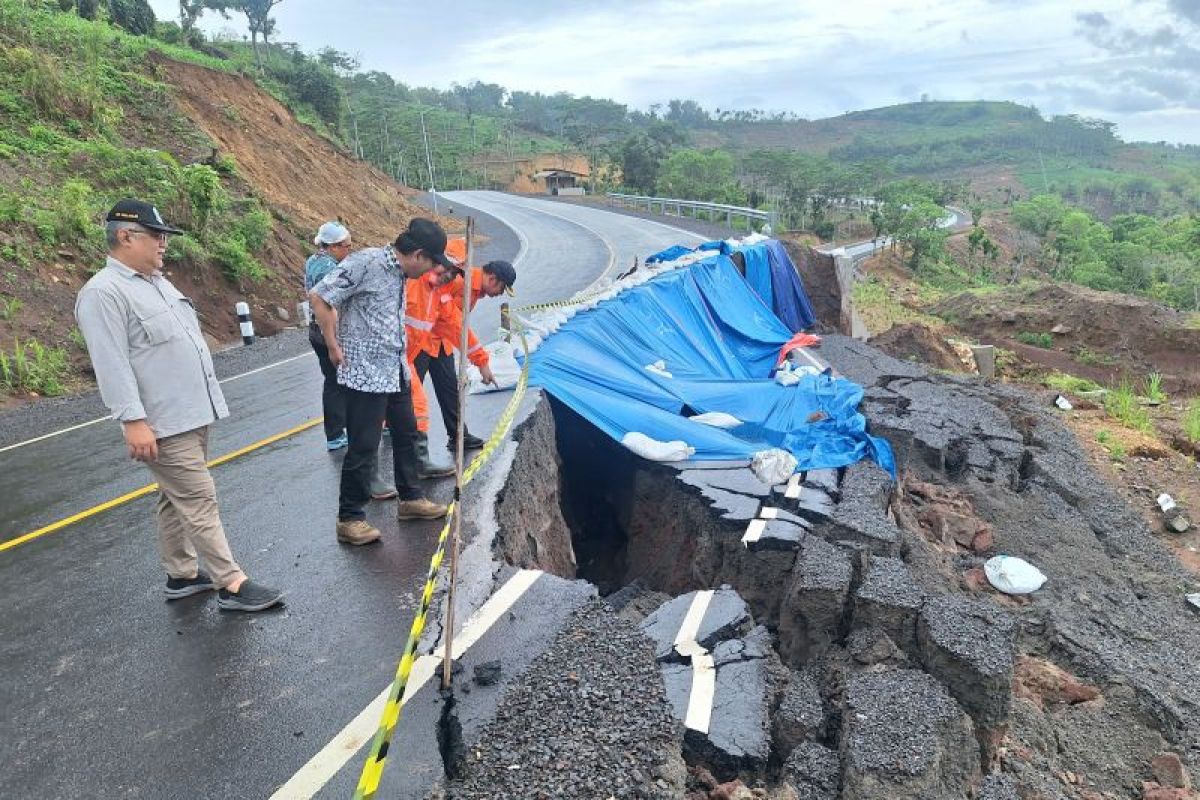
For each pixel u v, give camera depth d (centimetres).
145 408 418
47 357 1202
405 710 366
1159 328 2278
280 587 500
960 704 454
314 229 2311
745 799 346
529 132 15050
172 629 461
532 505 658
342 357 505
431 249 498
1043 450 1123
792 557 579
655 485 721
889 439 926
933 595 511
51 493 715
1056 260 8544
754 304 1473
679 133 13338
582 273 2134
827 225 7419
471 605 453
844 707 420
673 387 942
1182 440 1410
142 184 1691
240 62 4869
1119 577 860
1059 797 469
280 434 848
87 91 1872
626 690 379
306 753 350
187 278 1552
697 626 440
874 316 2400
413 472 573
